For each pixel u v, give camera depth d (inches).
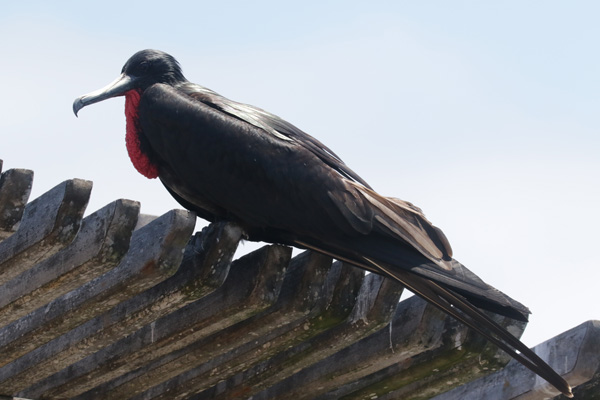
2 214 337.7
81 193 355.6
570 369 397.7
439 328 410.3
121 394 453.7
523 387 429.7
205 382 443.8
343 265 406.3
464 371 423.5
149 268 366.6
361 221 402.3
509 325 408.5
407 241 397.4
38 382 465.4
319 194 413.4
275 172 421.4
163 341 417.1
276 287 387.2
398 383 441.4
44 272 382.0
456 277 381.7
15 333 417.4
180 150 437.4
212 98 455.8
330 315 402.0
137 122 472.4
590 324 397.7
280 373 440.1
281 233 425.4
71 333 424.2
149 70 482.3
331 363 442.9
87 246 365.1
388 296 398.6
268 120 447.5
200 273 380.8
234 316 394.9
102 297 386.3
